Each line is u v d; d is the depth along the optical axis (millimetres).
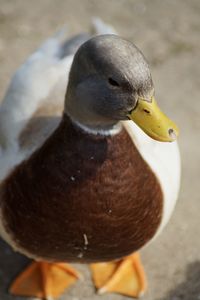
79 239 796
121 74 699
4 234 842
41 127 830
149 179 795
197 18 1462
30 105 872
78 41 991
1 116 891
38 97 880
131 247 833
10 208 806
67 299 957
